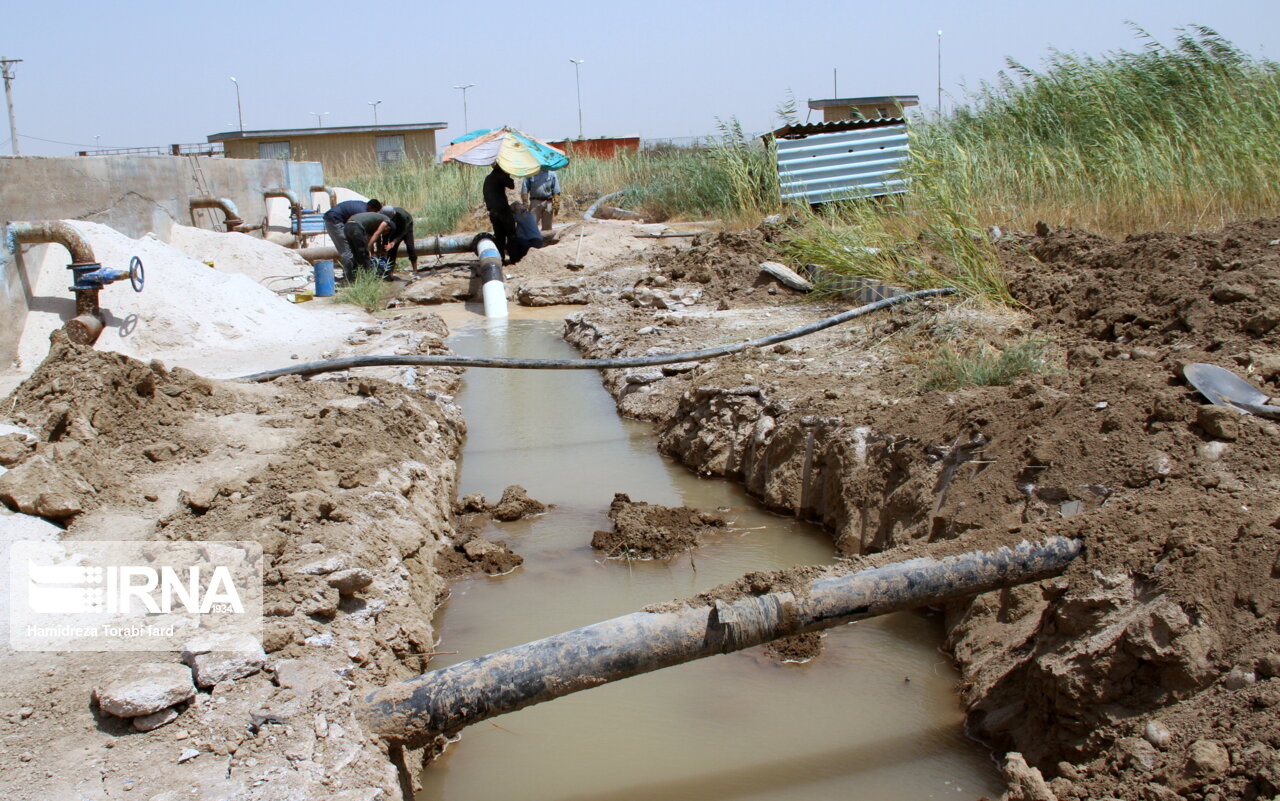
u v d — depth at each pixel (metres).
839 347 8.54
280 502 5.04
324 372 8.73
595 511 6.88
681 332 10.27
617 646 3.81
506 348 11.62
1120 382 5.48
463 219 22.02
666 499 7.10
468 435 8.58
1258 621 3.57
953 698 4.52
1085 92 12.91
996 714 4.20
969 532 4.38
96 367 5.87
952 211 9.38
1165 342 6.68
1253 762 3.12
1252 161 9.94
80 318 9.23
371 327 11.37
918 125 13.80
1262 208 9.68
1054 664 3.86
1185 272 7.61
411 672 4.49
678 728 4.39
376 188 25.77
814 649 4.96
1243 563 3.75
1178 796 3.20
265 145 38.56
